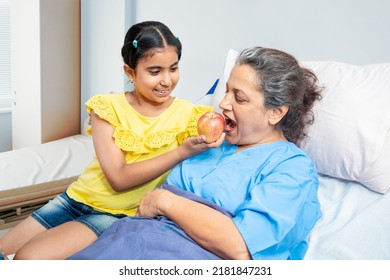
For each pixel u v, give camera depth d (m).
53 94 2.93
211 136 1.27
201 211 1.09
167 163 1.34
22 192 1.94
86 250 1.13
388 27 1.67
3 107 3.52
